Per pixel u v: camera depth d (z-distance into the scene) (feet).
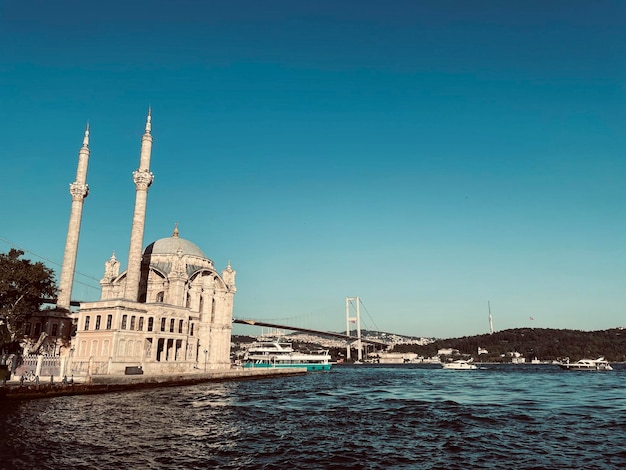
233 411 188.96
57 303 330.13
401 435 145.38
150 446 121.80
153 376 277.03
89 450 115.75
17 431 133.28
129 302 306.76
